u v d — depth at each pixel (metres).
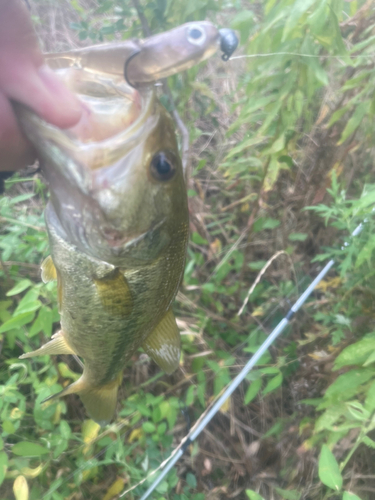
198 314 0.53
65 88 0.21
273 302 0.57
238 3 0.45
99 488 0.42
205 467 0.47
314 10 0.37
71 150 0.22
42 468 0.36
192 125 0.53
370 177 0.54
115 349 0.29
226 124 0.70
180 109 0.47
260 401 0.51
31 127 0.21
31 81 0.20
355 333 0.41
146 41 0.20
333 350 0.44
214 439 0.49
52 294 0.39
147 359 0.50
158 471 0.41
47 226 0.26
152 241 0.25
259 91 0.47
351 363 0.32
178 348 0.32
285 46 0.41
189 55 0.20
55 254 0.26
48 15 0.70
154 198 0.24
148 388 0.51
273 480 0.46
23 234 0.54
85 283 0.26
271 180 0.48
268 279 0.62
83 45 0.67
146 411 0.39
